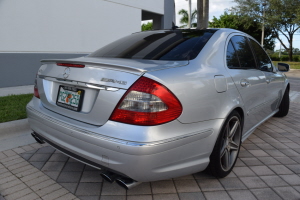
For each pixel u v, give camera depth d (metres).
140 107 1.92
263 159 3.27
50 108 2.53
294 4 27.02
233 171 2.93
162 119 1.96
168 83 2.04
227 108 2.51
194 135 2.17
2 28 7.01
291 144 3.80
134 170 1.93
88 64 2.19
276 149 3.60
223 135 2.54
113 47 3.11
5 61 7.18
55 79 2.45
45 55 8.08
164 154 1.98
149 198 2.38
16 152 3.27
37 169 2.86
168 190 2.51
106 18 9.80
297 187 2.62
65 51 8.60
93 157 2.05
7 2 7.01
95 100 2.12
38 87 2.74
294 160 3.25
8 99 5.58
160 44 2.82
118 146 1.90
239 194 2.47
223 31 3.07
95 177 2.72
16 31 7.31
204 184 2.63
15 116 4.22
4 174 2.74
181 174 2.21
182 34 3.03
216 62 2.65
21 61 7.53
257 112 3.47
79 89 2.26
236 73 2.82
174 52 2.59
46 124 2.43
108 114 2.02
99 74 2.10
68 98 2.36
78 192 2.45
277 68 4.45
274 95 4.13
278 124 4.77
